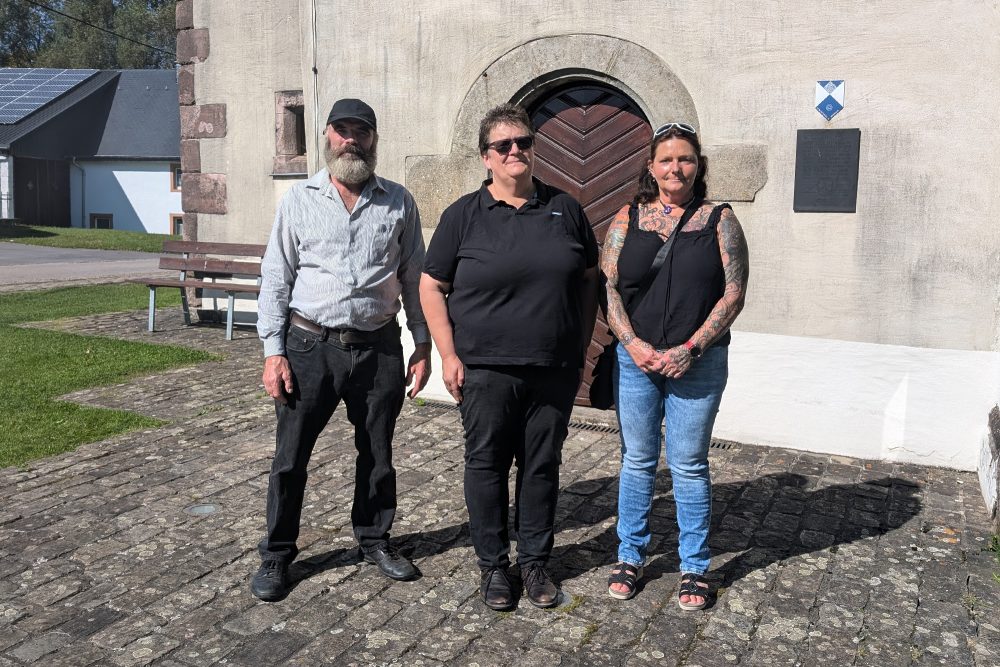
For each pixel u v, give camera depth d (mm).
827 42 4891
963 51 4660
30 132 32375
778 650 3041
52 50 50594
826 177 4969
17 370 6938
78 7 50375
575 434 5445
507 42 5629
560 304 3195
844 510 4293
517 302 3178
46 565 3584
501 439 3291
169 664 2902
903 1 4727
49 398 6148
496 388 3221
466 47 5754
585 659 2975
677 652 3021
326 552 3752
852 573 3617
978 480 4734
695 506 3332
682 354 3148
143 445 5137
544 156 5797
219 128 8898
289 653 2984
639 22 5254
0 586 3400
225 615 3221
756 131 5086
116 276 15062
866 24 4809
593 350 5953
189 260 8836
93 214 34656
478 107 5766
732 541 3922
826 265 5043
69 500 4273
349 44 6125
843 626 3199
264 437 5316
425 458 4941
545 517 3379
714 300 3223
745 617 3260
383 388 3451
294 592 3400
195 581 3473
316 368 3340
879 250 4934
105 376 6812
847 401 5078
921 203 4828
